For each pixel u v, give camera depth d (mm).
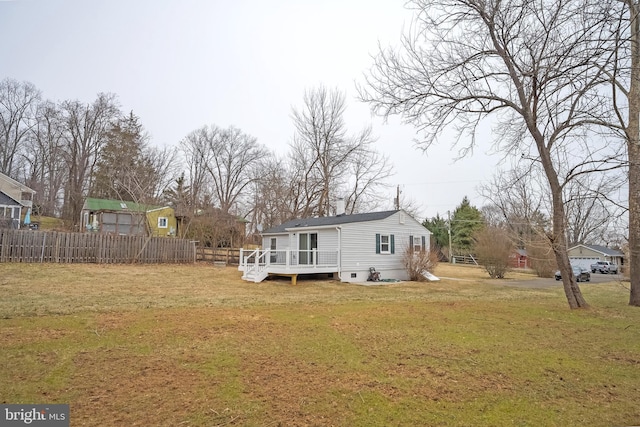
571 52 9289
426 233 23891
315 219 24078
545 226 11234
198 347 5812
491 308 10750
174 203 38062
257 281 16516
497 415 3578
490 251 25594
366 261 20031
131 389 4051
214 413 3494
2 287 11570
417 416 3520
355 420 3412
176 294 12086
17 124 41562
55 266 16141
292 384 4316
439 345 6270
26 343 5770
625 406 3854
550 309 10695
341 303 11227
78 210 39562
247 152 47188
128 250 19234
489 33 10844
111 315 8250
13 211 27438
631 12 8875
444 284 19406
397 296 13367
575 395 4145
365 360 5316
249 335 6703
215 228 29375
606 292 16875
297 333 6961
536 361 5449
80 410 3492
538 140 10859
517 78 10750
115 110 43438
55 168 43562
